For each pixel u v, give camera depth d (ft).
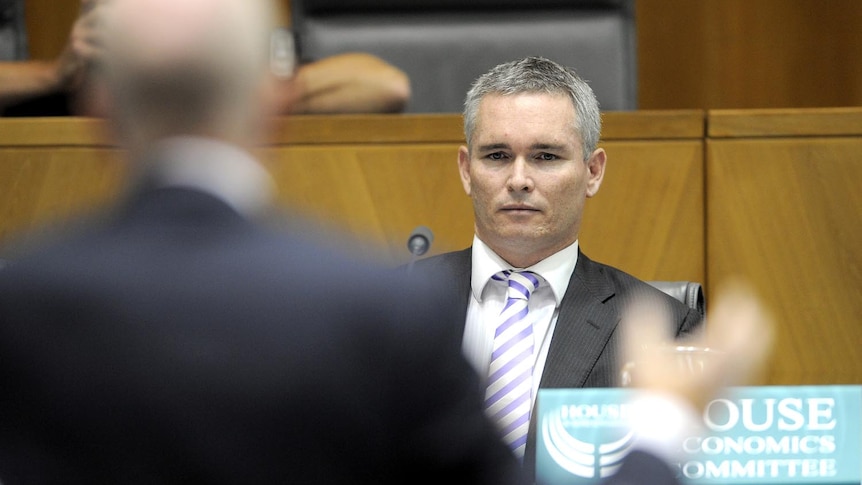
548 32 31.65
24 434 8.79
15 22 32.48
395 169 24.72
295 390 8.75
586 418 12.88
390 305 9.04
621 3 31.91
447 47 31.71
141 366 8.73
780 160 24.52
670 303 20.22
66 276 8.94
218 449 8.68
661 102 42.39
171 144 9.28
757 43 42.22
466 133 21.03
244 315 8.82
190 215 9.11
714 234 24.61
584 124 20.61
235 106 9.34
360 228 24.68
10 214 24.70
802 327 24.52
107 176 24.61
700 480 12.94
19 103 28.25
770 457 12.98
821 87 42.22
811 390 13.08
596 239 24.76
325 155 24.75
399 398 8.94
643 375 10.27
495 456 9.36
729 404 12.93
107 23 9.33
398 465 8.99
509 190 20.07
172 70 9.10
